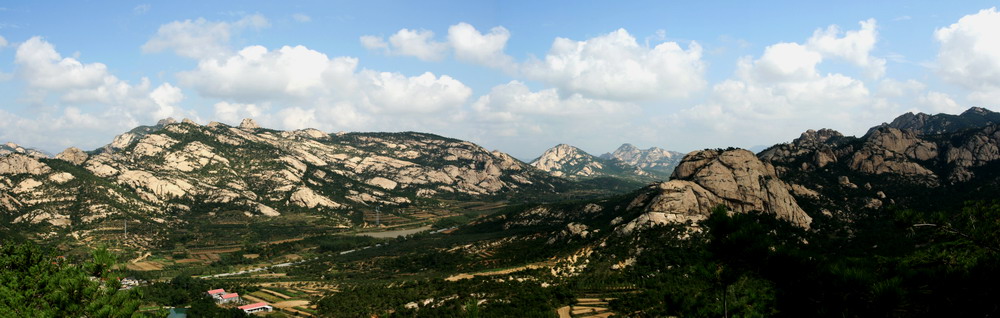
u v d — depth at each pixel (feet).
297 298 599.98
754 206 624.18
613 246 577.84
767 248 93.91
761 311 104.22
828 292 86.84
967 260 115.14
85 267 208.44
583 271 531.50
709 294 129.49
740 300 114.01
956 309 78.13
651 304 351.46
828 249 514.27
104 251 214.48
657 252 529.45
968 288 79.30
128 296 200.54
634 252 546.67
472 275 581.94
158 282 655.76
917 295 81.10
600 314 400.26
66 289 189.57
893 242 442.09
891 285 77.10
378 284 606.96
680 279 422.41
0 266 250.37
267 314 528.22
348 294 561.02
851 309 82.74
